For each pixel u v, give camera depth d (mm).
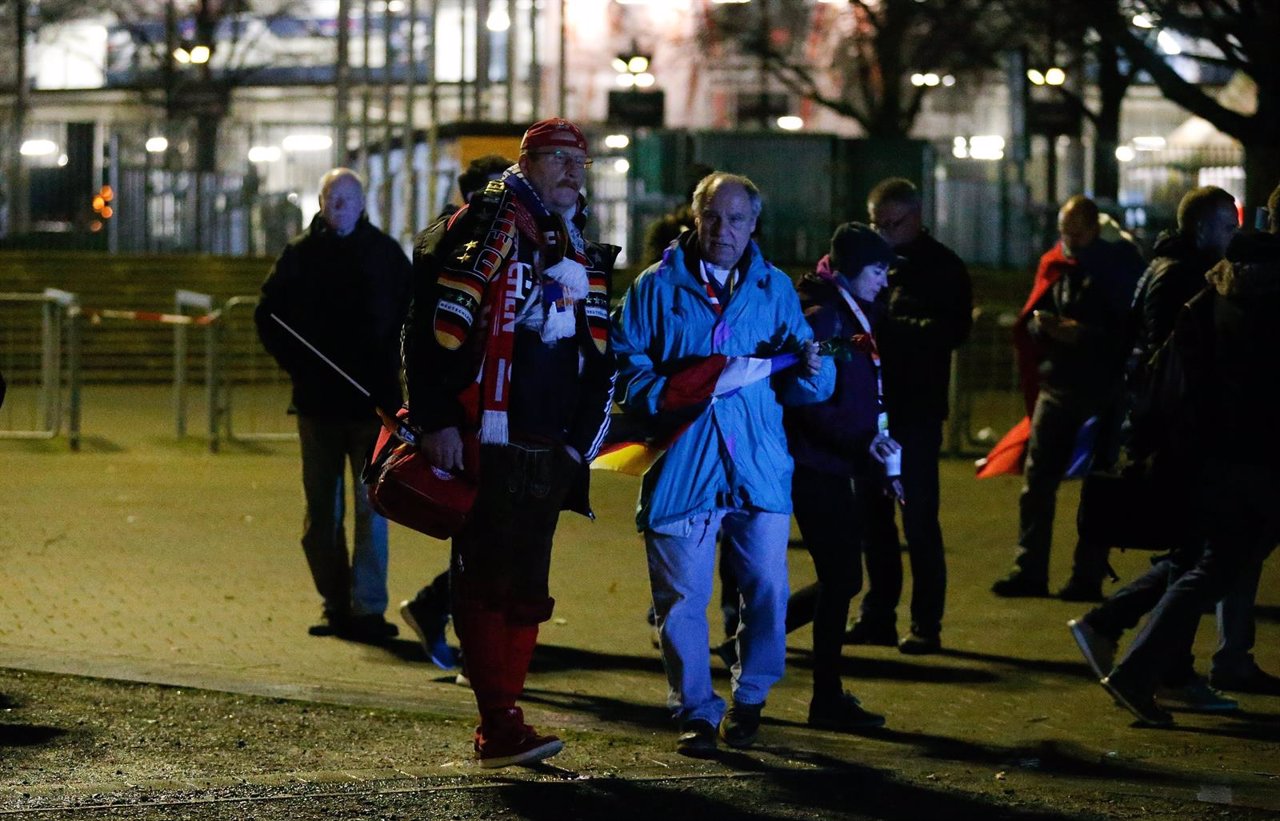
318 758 14039
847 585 15109
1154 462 15289
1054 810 12711
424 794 12812
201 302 38469
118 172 63938
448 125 56062
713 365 13875
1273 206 14719
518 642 13562
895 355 18172
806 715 15789
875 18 70188
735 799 12883
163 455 35969
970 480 33469
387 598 18969
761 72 82250
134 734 14680
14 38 87125
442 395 12766
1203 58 49375
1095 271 21375
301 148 63938
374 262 18484
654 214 61688
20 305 53500
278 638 18781
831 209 62750
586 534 26203
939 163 65000
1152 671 15227
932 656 18391
